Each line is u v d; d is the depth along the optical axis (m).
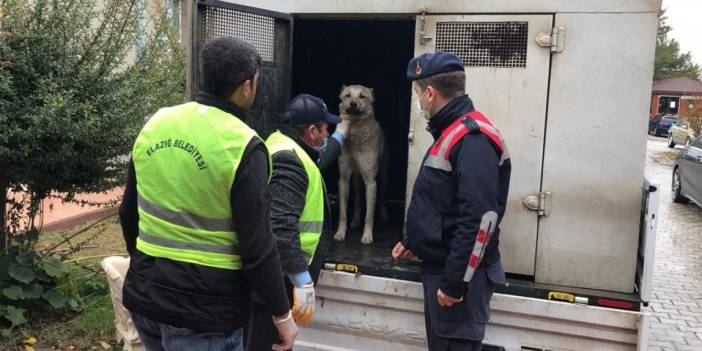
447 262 2.32
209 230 1.75
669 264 7.19
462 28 2.98
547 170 2.89
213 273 1.75
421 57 2.54
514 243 2.97
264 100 3.36
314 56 5.05
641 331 2.68
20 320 3.94
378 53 5.06
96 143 4.36
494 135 2.39
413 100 3.13
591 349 2.80
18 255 4.17
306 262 2.38
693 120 23.14
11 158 4.02
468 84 2.97
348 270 3.09
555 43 2.82
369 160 3.98
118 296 3.54
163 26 5.18
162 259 1.79
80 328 4.07
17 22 4.02
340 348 3.14
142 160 1.87
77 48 4.30
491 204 2.28
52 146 4.16
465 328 2.48
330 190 5.35
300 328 3.20
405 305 3.00
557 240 2.91
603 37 2.75
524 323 2.86
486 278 2.51
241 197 1.72
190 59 2.98
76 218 6.68
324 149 3.68
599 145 2.80
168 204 1.78
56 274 4.26
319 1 3.29
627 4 2.70
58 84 4.14
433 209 2.46
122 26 4.45
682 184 11.04
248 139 1.76
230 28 3.14
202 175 1.72
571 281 2.91
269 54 3.39
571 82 2.82
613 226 2.82
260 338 2.48
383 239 4.05
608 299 2.73
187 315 1.75
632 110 2.74
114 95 4.38
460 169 2.32
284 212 2.32
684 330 4.98
